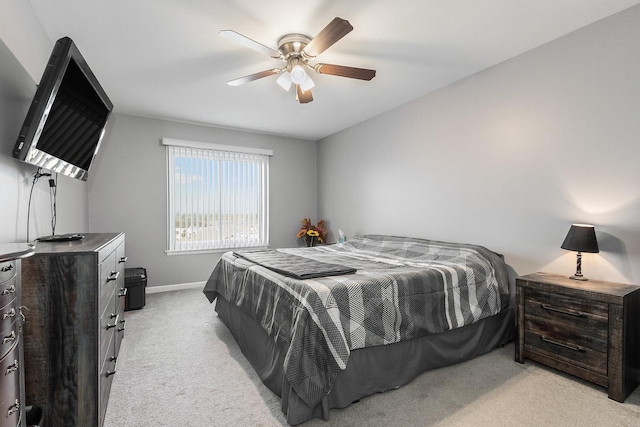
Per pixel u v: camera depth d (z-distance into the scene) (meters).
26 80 1.87
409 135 3.79
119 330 2.44
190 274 4.61
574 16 2.19
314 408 1.70
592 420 1.68
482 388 2.00
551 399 1.87
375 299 1.96
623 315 1.83
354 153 4.72
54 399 1.37
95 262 1.42
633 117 2.11
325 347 1.71
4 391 0.94
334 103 3.81
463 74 3.08
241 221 4.98
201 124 4.63
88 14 2.08
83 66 1.82
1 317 0.92
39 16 2.08
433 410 1.77
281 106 3.89
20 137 1.50
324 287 1.87
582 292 2.00
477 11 2.10
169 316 3.41
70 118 1.92
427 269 2.38
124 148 4.17
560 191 2.48
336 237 5.16
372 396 1.91
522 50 2.64
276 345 1.98
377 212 4.32
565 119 2.44
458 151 3.23
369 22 2.21
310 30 2.29
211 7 2.02
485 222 3.01
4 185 1.58
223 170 4.83
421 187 3.66
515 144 2.76
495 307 2.50
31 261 1.34
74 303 1.38
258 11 2.07
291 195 5.42
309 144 5.59
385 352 1.96
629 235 2.14
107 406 1.80
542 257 2.60
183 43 2.46
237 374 2.21
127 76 3.04
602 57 2.23
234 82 2.59
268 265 2.54
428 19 2.18
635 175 2.11
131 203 4.21
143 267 4.30
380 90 3.44
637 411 1.75
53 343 1.36
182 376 2.17
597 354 1.95
